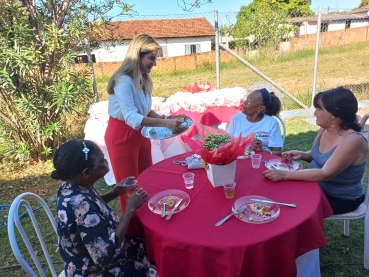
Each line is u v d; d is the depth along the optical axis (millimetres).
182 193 1850
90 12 4680
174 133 2418
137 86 2459
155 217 1645
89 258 1476
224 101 3984
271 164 2213
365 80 10844
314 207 1623
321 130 2271
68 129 5633
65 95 4211
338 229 2775
